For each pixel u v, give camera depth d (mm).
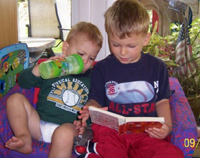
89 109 986
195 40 2029
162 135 997
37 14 2764
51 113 1214
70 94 1244
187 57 1833
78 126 1104
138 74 1116
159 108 1121
